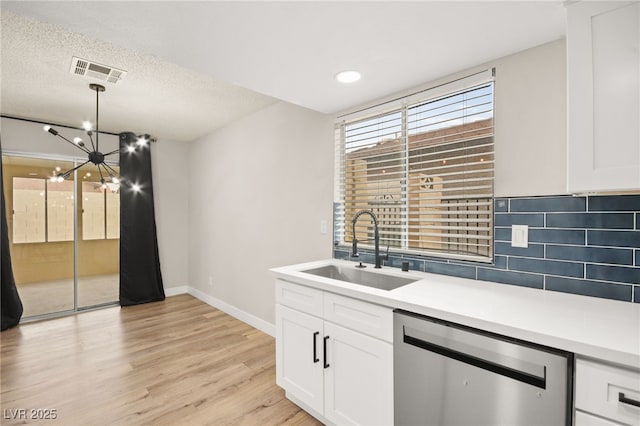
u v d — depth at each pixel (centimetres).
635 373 86
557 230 150
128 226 421
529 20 135
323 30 143
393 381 142
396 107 218
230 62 173
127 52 215
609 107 111
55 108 324
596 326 105
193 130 414
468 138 183
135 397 210
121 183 417
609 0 110
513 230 163
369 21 136
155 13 131
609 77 111
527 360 104
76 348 286
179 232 482
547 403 100
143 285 431
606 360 90
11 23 180
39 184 371
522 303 132
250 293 349
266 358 267
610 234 136
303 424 184
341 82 199
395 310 142
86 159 401
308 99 226
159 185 461
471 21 136
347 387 162
